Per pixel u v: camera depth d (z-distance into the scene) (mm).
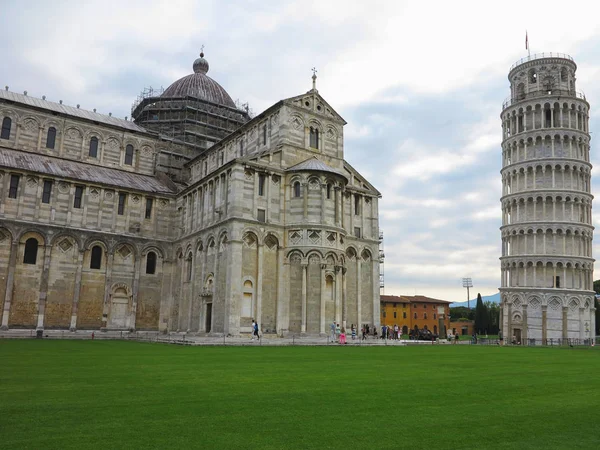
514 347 58000
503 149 102812
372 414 12953
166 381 18094
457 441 10570
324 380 19156
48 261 61000
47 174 62281
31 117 71125
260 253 56500
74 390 15797
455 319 182125
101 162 75688
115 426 11211
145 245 68188
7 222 58938
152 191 70188
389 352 38125
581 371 25109
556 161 93875
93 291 63906
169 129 87562
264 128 65625
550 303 90250
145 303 67375
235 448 9766
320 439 10484
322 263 57312
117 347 37750
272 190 59188
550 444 10461
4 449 9414
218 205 60062
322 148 65000
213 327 56719
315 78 66625
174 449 9609
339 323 57406
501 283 97438
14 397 14477
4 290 58188
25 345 38312
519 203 96188
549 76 99438
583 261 92000
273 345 44781
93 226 65125
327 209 59625
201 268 61500
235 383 17891
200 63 99312
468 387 18109
